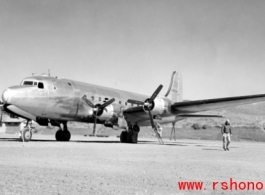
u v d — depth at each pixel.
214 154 11.98
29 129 17.30
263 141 41.50
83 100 18.83
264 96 16.58
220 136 45.25
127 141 20.19
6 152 10.28
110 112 19.08
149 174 6.46
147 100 19.25
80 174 6.21
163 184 5.42
